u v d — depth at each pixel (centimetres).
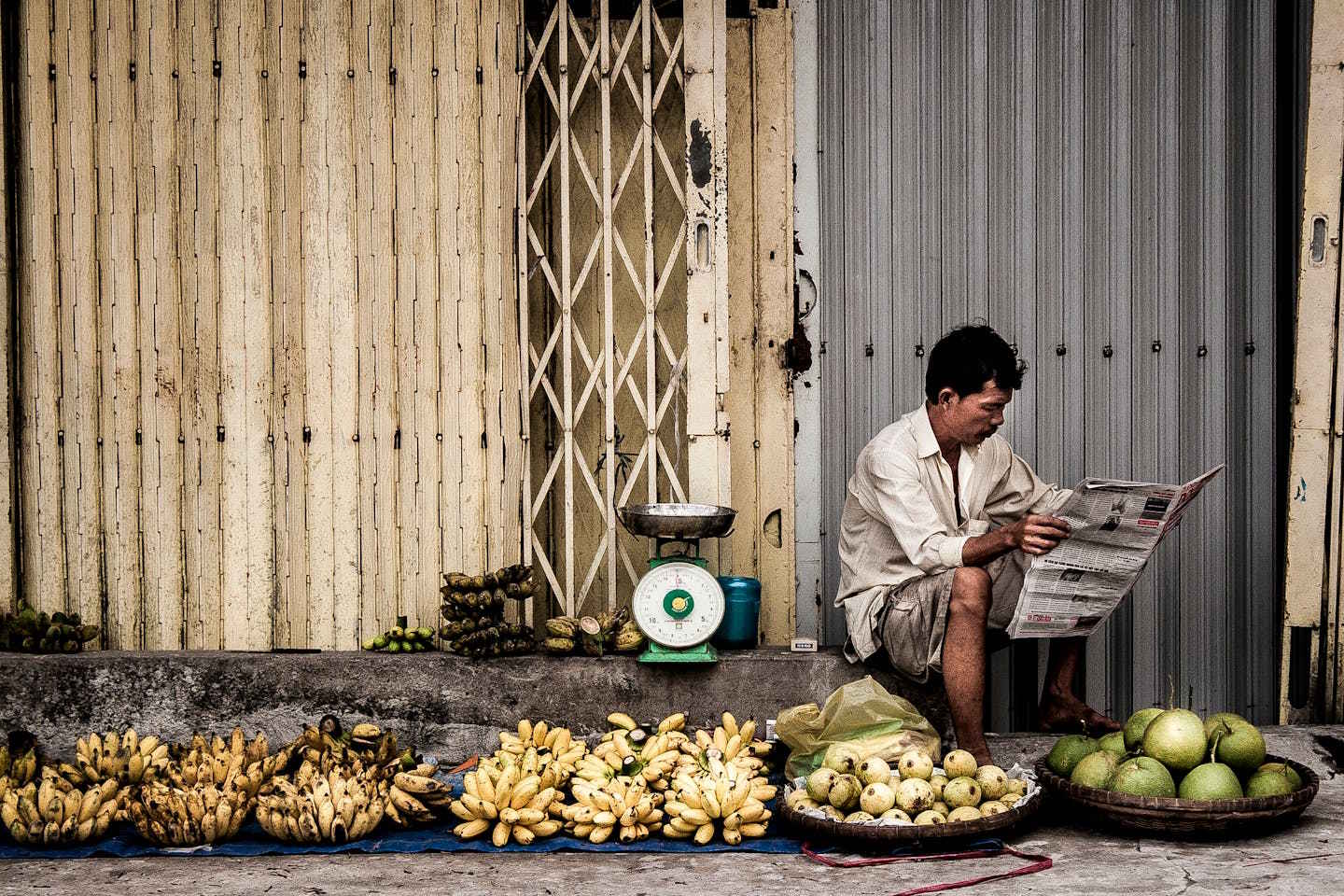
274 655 415
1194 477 439
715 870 311
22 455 435
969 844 316
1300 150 435
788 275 438
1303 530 419
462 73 431
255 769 355
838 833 315
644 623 401
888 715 364
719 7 425
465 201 432
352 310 434
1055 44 438
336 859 323
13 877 310
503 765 356
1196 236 438
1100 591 359
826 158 441
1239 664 441
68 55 430
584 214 441
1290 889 284
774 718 407
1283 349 439
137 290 433
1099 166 439
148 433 435
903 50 439
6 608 434
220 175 432
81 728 414
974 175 441
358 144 432
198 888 301
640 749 381
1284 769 329
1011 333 442
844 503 440
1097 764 329
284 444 436
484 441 435
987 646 409
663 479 438
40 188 431
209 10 429
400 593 438
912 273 442
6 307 429
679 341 443
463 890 297
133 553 436
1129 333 441
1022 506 409
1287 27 435
